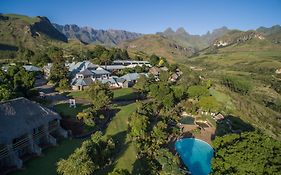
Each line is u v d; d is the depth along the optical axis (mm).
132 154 53500
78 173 38344
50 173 41844
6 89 65438
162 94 95000
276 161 35000
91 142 46812
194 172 55219
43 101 77938
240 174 35156
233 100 127750
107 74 135875
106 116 73688
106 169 45688
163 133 65250
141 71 162000
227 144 43250
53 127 55406
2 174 40281
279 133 106812
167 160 53188
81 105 82312
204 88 107250
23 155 46781
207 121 89125
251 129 92500
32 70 141500
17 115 47219
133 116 67688
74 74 129000
